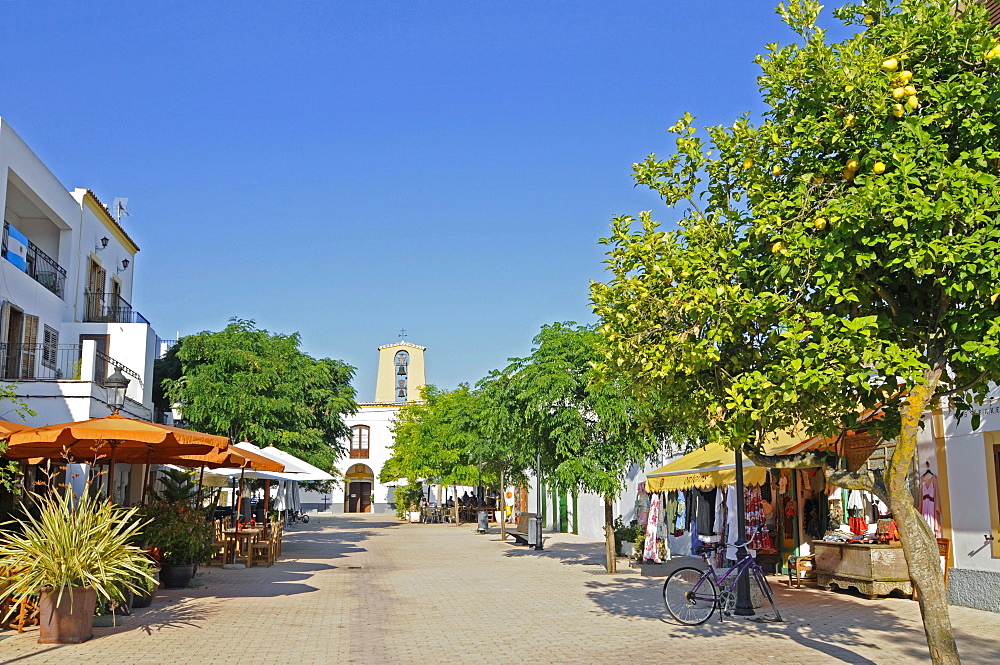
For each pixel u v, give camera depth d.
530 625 11.62
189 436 12.14
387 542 31.20
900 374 6.70
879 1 7.91
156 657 9.24
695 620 11.63
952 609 12.77
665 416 9.98
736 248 8.13
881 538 14.42
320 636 10.76
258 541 21.45
